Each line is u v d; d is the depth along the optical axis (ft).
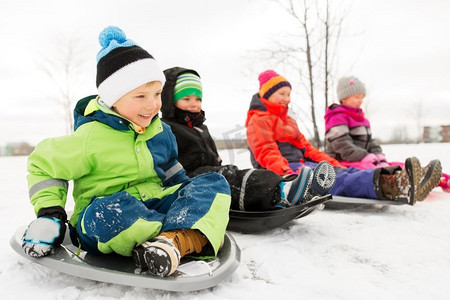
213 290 4.68
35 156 5.49
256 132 11.11
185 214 5.14
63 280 4.90
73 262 4.75
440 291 4.70
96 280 4.70
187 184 5.89
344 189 9.80
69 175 5.51
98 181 5.84
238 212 7.46
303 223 8.20
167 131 6.86
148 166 6.10
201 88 9.41
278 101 11.98
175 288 4.36
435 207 9.59
